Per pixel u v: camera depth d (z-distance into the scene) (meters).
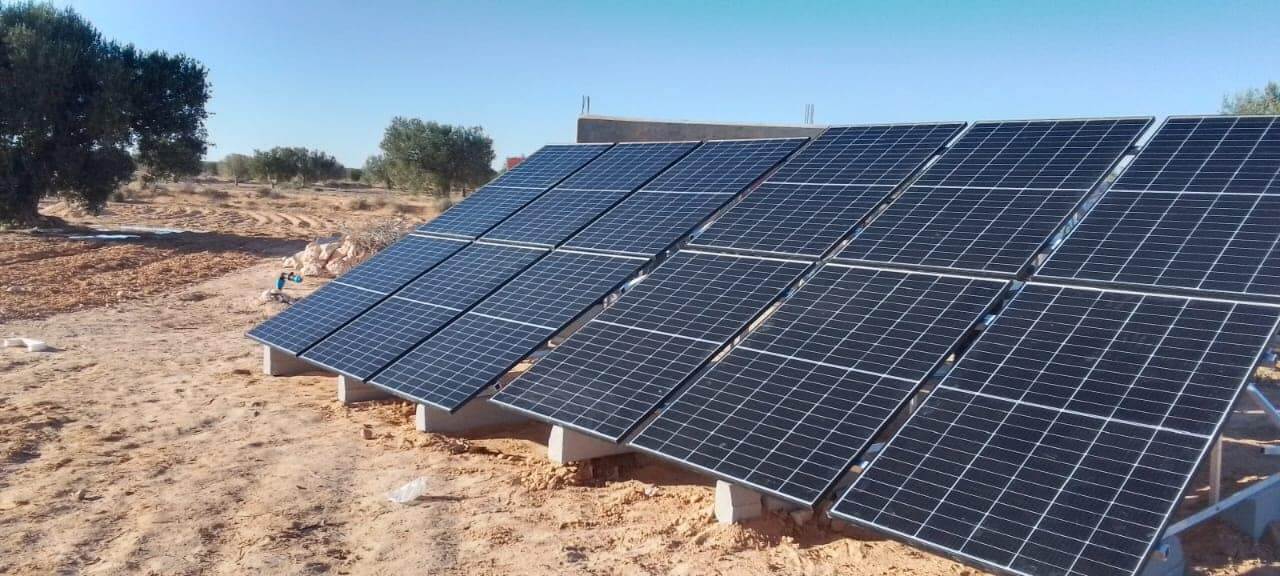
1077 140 13.02
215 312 26.69
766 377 10.36
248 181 124.06
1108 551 6.78
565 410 11.34
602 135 25.06
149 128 51.09
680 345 11.73
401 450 13.45
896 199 13.38
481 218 20.11
